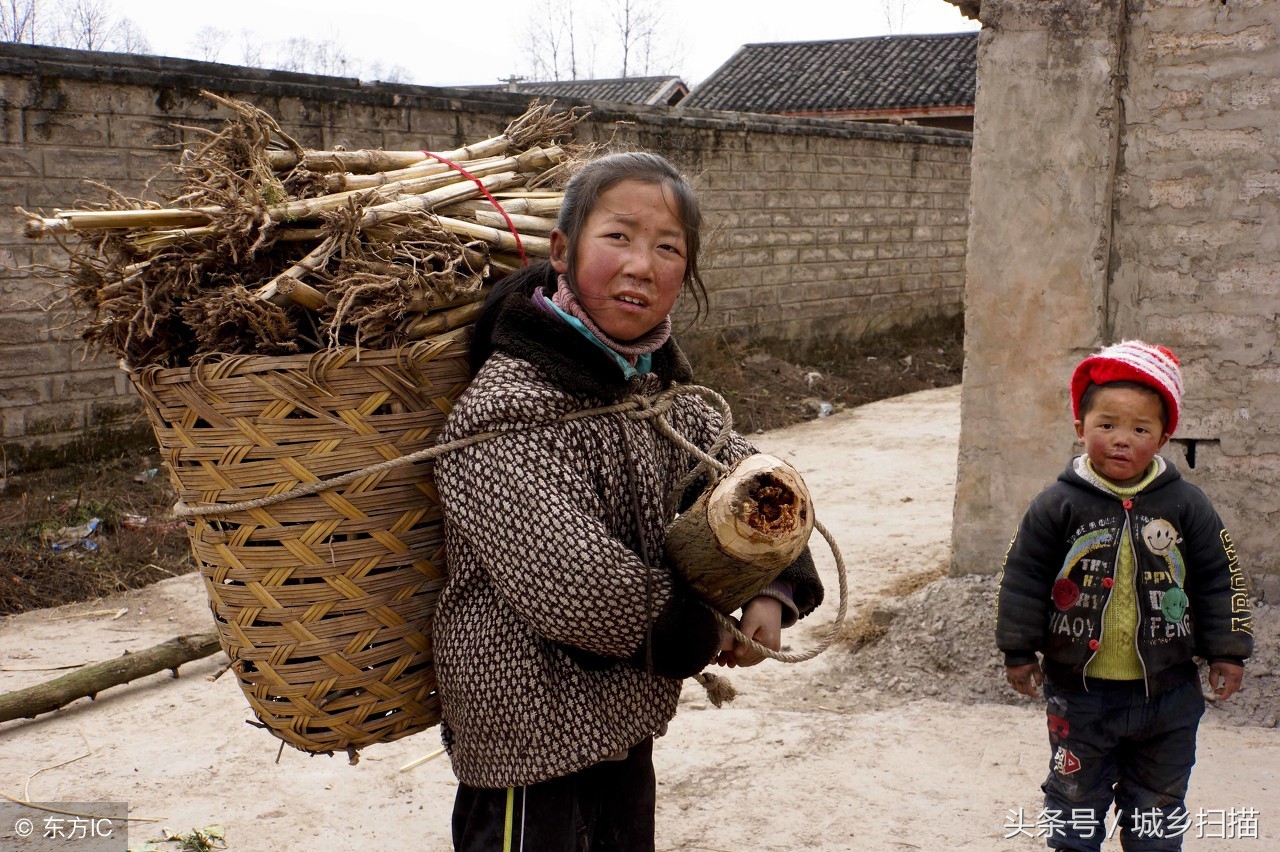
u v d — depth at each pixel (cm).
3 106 577
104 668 390
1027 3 378
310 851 288
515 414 157
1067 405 392
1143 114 371
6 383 606
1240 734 337
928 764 329
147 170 632
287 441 163
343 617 169
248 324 167
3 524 565
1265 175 357
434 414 171
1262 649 359
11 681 412
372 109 728
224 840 293
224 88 654
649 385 176
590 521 155
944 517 610
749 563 153
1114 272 383
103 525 586
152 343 178
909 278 1255
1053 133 380
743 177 1021
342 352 161
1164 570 239
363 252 176
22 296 602
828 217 1125
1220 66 359
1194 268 371
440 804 314
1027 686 252
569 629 154
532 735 164
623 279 161
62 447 636
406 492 169
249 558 167
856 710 371
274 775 332
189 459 170
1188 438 378
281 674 171
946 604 405
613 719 168
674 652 156
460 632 168
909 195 1229
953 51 2108
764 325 1071
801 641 430
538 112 231
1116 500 243
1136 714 242
